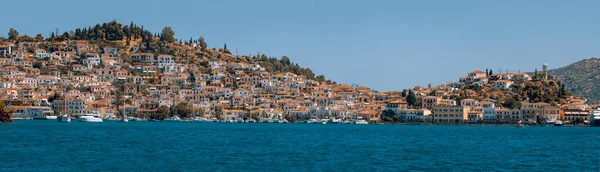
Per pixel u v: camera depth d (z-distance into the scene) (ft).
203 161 591.78
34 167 538.47
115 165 557.33
